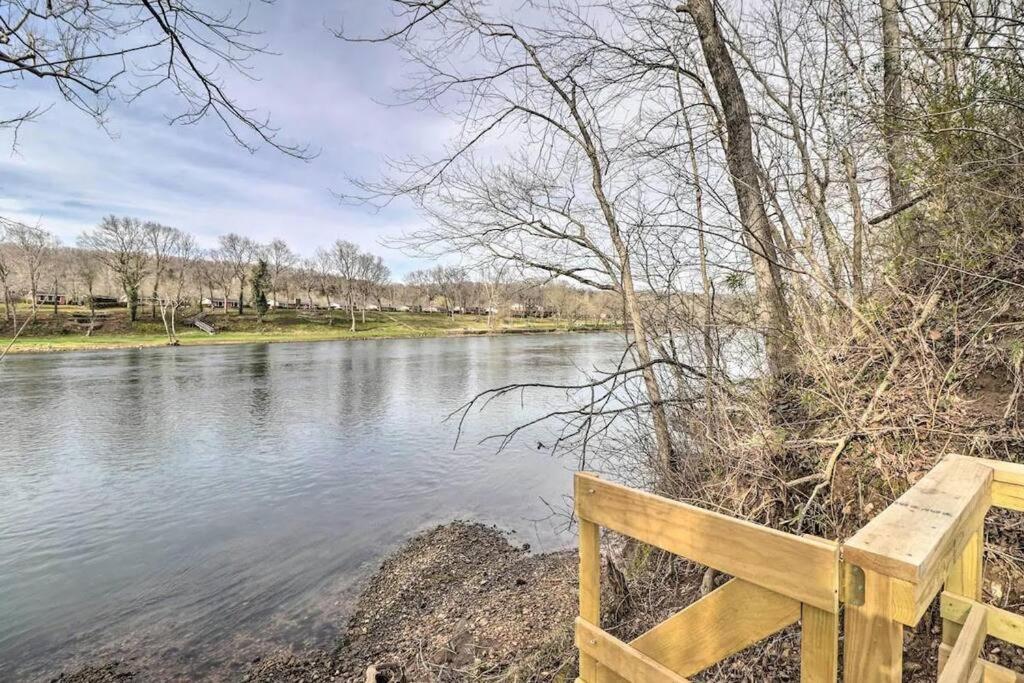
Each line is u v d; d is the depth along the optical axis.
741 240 4.22
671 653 1.55
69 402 19.44
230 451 13.47
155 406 19.03
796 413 3.74
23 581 7.09
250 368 29.92
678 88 5.46
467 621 5.39
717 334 4.36
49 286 48.12
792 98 5.07
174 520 9.20
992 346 3.20
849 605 1.09
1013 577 2.59
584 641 1.84
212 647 5.57
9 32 2.88
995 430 2.91
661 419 4.47
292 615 6.18
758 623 1.29
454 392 21.66
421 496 10.23
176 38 3.17
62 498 10.24
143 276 56.06
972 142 3.38
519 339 48.00
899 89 3.99
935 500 1.36
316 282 74.69
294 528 8.83
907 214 3.98
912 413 3.08
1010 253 3.21
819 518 3.15
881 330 3.61
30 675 5.20
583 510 1.84
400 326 64.88
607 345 8.78
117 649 5.58
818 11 4.72
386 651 5.24
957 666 1.40
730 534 1.33
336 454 13.18
